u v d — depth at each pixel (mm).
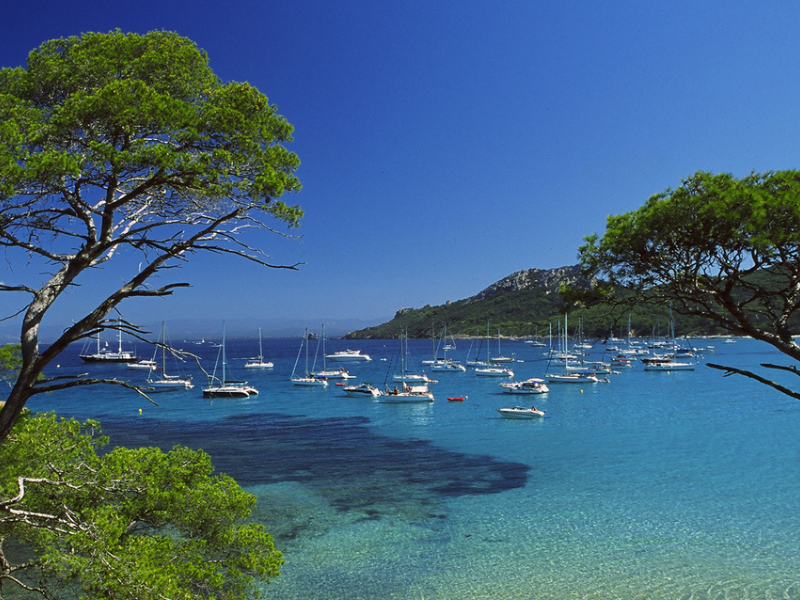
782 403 56750
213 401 65062
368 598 15984
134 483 9633
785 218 8117
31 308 7855
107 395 70750
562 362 117625
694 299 9094
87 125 7926
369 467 31672
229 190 8320
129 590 7188
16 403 7504
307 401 64875
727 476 28469
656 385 77812
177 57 9305
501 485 27547
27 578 16219
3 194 6891
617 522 21906
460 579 17156
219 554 10352
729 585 16391
